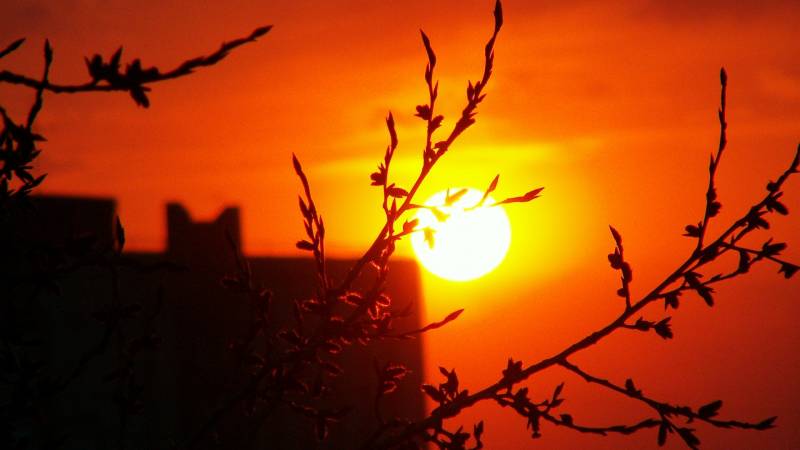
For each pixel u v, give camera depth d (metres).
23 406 8.86
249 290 10.01
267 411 9.98
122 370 9.55
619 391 9.67
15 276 8.45
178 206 49.97
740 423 9.28
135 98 6.70
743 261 9.69
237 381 10.20
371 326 9.86
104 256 8.76
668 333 9.65
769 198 9.77
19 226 9.27
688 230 9.88
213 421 9.88
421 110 9.97
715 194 9.91
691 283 9.80
